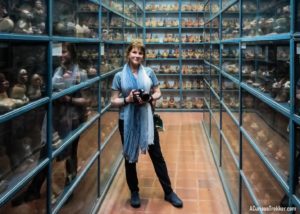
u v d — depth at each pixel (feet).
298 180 4.58
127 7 15.12
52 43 5.79
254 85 7.44
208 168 12.50
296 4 4.50
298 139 4.58
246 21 8.21
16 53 5.17
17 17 5.05
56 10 6.27
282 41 5.41
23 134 5.47
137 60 8.95
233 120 9.43
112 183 11.09
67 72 6.89
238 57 8.90
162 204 9.59
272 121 6.10
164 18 24.68
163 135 17.31
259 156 6.48
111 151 11.50
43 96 5.67
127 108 8.96
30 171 5.18
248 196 7.29
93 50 9.23
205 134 17.44
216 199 9.94
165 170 9.66
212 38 15.53
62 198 6.40
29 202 5.27
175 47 24.62
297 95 4.53
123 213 9.09
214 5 14.96
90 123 8.42
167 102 24.04
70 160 7.18
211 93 15.61
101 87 9.90
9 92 4.95
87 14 8.64
